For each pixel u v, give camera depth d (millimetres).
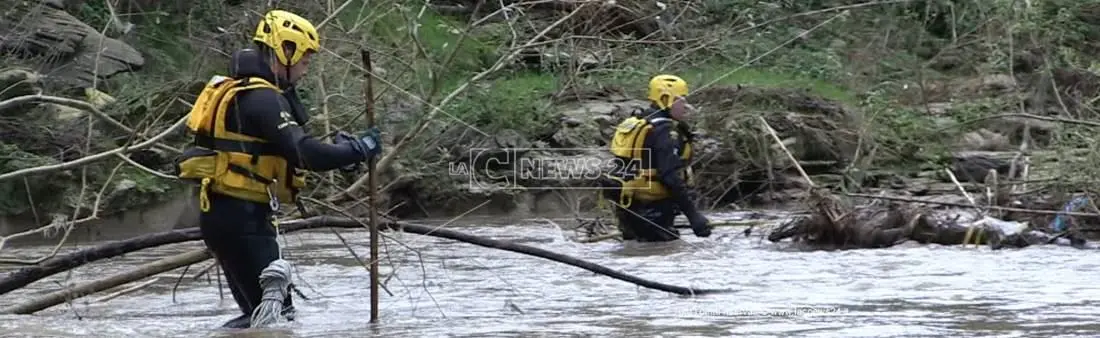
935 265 13242
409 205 21016
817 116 24609
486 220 20859
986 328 8883
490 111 22109
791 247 15586
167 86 16641
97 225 18578
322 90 13930
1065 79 30016
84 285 10469
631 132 16766
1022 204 17312
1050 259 13680
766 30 18859
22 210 18047
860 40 27641
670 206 16656
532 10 15102
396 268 12328
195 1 19828
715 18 16719
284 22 9648
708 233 16500
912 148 24688
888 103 26125
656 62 15711
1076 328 8844
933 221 15484
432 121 14453
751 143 23406
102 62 19922
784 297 10805
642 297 11055
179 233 10398
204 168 9578
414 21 13648
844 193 19094
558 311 10172
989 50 31375
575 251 15648
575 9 13406
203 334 9133
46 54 19688
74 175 18344
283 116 9438
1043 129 26812
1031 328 8867
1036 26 30156
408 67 13406
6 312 10445
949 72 31297
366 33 14359
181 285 12391
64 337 9070
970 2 31469
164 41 20766
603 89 23781
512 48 13039
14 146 18125
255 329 9344
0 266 14727
